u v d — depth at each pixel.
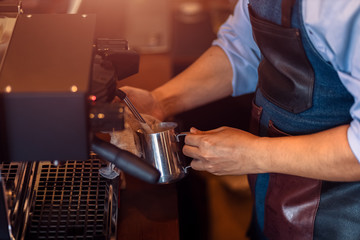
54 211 0.99
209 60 1.44
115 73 0.87
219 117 2.28
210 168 1.15
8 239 0.84
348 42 0.90
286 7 0.98
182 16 2.72
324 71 1.03
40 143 0.73
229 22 1.44
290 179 1.25
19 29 0.86
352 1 0.86
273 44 1.07
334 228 1.22
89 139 0.74
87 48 0.82
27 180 1.00
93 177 1.07
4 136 0.72
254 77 1.46
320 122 1.12
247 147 1.08
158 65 2.09
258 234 1.58
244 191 2.13
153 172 0.79
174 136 1.07
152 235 1.13
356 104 0.93
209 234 1.94
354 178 1.00
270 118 1.25
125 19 2.57
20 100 0.70
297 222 1.27
